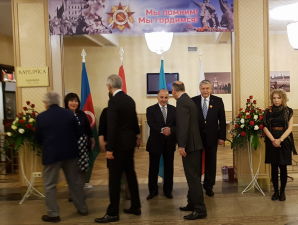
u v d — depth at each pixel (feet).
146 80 31.27
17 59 16.12
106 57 31.32
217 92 31.37
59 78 16.78
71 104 13.33
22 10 16.03
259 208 12.68
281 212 12.19
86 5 15.93
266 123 13.60
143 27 15.96
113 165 11.50
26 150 16.06
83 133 13.44
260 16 15.88
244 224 11.13
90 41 30.78
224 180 16.98
